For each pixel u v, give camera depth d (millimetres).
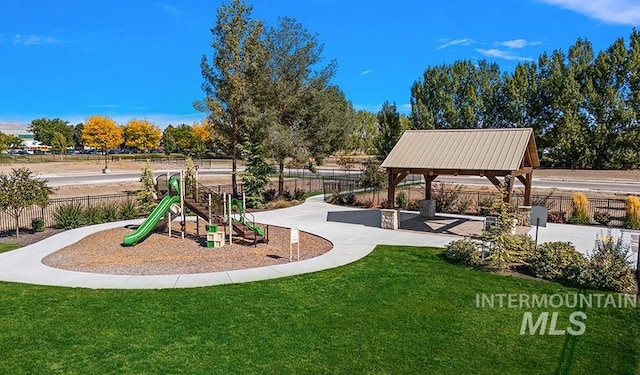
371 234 17812
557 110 48531
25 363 7082
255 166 26703
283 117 29141
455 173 17266
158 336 8062
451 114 52594
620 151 45562
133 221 20734
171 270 12453
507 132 17625
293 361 7219
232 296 10203
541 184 36469
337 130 30078
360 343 7875
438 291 10633
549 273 11586
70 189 33219
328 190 33875
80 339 7930
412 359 7336
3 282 11258
